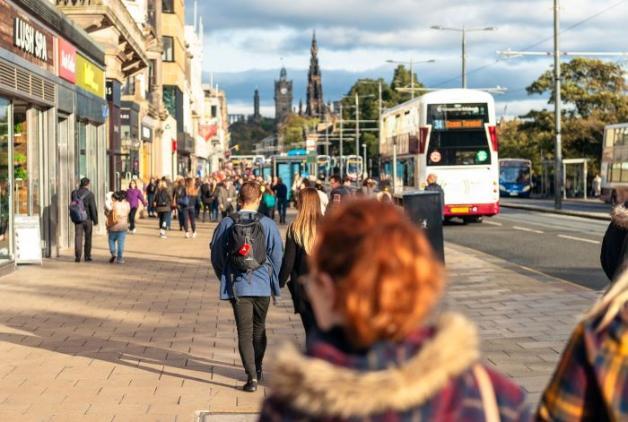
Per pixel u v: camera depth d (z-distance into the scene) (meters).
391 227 2.02
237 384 8.17
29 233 18.41
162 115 53.97
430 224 14.03
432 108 31.42
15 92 17.23
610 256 7.06
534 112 74.44
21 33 17.67
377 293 1.94
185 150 73.12
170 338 10.46
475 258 19.62
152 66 53.69
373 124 125.25
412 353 1.94
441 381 1.89
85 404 7.39
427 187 24.52
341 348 1.99
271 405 1.96
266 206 30.25
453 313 1.99
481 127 31.42
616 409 2.45
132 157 39.69
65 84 21.91
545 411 2.59
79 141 24.86
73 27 22.86
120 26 29.25
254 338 8.22
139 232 31.06
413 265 1.97
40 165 20.44
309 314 7.80
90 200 19.73
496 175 31.47
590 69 72.56
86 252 19.94
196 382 8.23
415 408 1.89
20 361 9.13
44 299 13.79
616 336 2.49
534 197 75.25
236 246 7.86
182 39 74.50
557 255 20.08
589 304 12.36
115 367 8.85
